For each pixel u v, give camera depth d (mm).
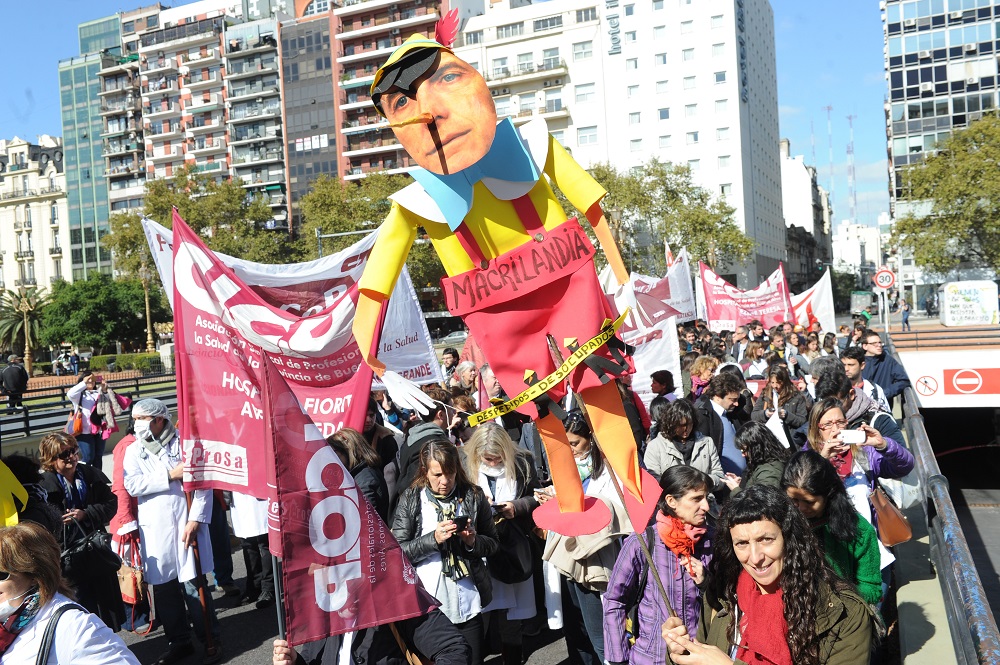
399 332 7914
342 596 3500
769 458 5066
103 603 6152
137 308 71562
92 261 94562
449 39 2803
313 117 79938
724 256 54094
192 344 5961
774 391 7789
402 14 75875
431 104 2705
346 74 77812
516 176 2812
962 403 19234
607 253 2969
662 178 51906
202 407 5879
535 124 2973
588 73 68188
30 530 3182
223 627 7098
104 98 92625
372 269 2957
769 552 2938
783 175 116938
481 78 2756
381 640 3957
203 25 86688
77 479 6316
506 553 5438
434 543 4785
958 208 43312
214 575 7879
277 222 80938
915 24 63875
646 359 9398
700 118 65125
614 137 67562
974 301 32000
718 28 64375
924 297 64562
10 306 74938
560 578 5801
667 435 6152
